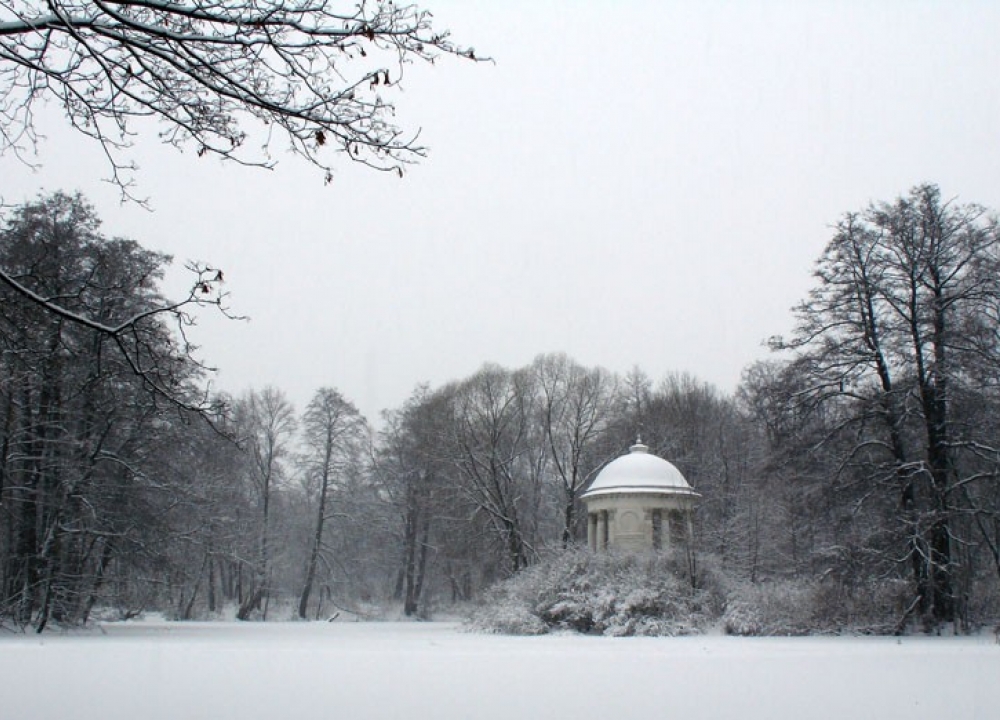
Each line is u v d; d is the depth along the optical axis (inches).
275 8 315.6
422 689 510.9
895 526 1275.8
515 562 1947.6
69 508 1179.9
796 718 427.2
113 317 916.6
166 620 1934.1
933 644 1018.1
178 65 320.8
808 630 1248.2
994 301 1315.2
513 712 434.6
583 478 2364.7
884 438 1381.6
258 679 548.1
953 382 1280.8
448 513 2272.4
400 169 345.7
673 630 1248.8
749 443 2324.1
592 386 2359.7
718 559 1464.1
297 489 2480.3
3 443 1141.7
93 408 1191.6
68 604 1227.9
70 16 316.2
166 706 436.1
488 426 2116.1
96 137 356.2
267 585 2181.3
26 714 409.4
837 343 1384.1
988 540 1354.6
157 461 1307.8
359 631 1494.8
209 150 348.2
